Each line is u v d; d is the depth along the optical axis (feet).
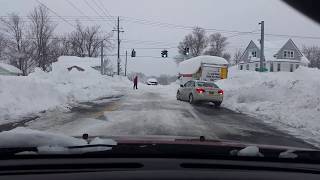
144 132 44.24
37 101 69.51
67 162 10.82
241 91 97.25
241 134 45.96
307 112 66.59
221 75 151.53
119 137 14.37
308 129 53.52
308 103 72.84
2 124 48.98
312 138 45.39
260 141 41.45
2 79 66.85
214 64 151.94
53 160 10.96
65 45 339.36
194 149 12.35
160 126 49.03
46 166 10.65
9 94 64.34
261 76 133.28
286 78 120.88
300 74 123.03
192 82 91.25
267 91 92.32
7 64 263.70
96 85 133.59
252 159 11.84
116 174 10.31
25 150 11.14
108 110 66.95
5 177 10.03
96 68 288.51
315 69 126.41
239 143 13.89
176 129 47.19
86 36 343.05
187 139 14.52
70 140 12.01
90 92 102.99
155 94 121.29
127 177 10.20
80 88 107.24
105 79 194.18
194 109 75.05
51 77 117.70
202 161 11.49
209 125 52.44
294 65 294.05
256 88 94.94
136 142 13.19
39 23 281.95
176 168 10.90
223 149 12.43
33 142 11.58
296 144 40.19
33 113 59.57
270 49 300.40
